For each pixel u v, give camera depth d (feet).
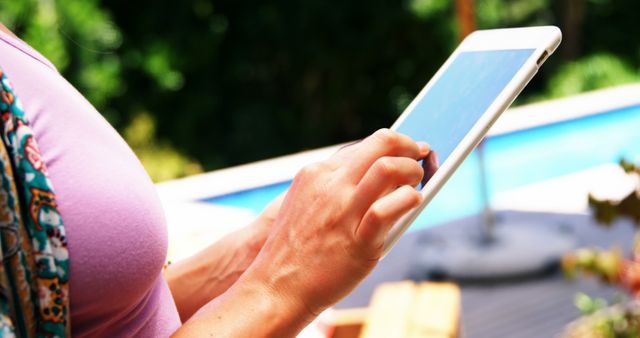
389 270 20.22
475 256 19.13
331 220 3.65
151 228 3.72
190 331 3.71
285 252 3.73
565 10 57.98
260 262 3.80
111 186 3.60
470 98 4.15
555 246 19.33
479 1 50.93
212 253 4.96
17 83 3.57
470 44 4.58
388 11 49.90
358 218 3.60
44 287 3.38
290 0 48.75
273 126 50.29
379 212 3.49
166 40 46.03
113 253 3.55
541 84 58.34
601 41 57.72
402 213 3.51
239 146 49.34
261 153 49.67
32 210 3.36
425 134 4.21
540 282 18.80
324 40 50.01
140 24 46.24
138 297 3.71
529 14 59.47
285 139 51.37
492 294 18.42
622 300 12.57
